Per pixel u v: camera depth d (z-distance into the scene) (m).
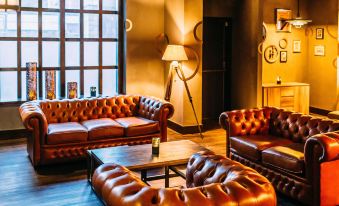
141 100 6.39
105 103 6.25
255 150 4.53
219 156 2.98
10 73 6.92
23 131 6.86
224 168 2.72
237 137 4.95
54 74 6.95
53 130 5.24
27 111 5.17
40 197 4.23
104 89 7.68
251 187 2.30
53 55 7.20
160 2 7.74
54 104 5.91
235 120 5.06
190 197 2.16
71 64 7.33
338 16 8.56
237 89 8.38
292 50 9.19
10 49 6.86
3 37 6.77
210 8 8.09
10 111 6.75
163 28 7.82
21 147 6.23
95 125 5.54
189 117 7.21
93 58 7.51
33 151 5.11
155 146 4.29
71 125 5.57
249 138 4.86
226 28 8.33
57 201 4.12
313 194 3.77
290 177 4.04
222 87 8.45
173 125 7.51
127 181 2.41
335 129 4.34
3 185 4.57
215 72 8.34
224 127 5.15
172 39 7.48
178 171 4.17
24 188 4.48
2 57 6.83
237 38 8.29
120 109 6.33
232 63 8.42
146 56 7.75
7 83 6.91
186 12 7.03
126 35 7.54
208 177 2.80
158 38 7.79
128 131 5.61
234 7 8.27
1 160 5.52
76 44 7.32
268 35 8.88
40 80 7.11
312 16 9.16
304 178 3.86
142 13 7.62
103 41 7.55
